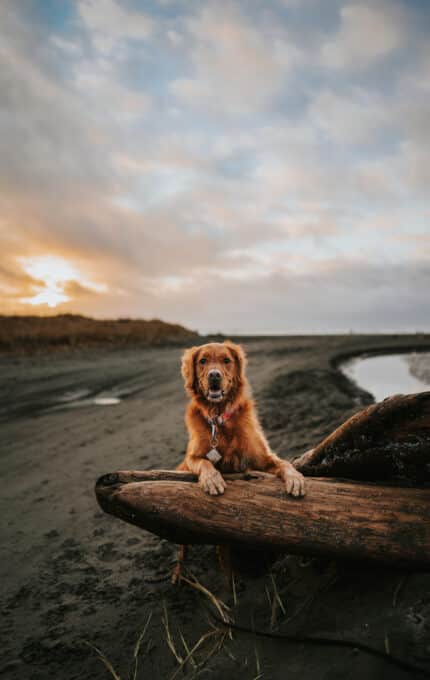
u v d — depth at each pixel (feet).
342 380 38.73
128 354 70.44
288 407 27.27
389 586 7.23
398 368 53.16
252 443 11.47
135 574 10.68
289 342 97.91
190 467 10.62
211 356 12.44
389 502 7.29
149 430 24.30
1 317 99.71
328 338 113.09
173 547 11.86
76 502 15.35
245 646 7.12
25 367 54.08
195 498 8.12
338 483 8.02
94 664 7.66
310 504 7.64
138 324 117.91
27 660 7.94
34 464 19.89
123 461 19.27
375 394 34.22
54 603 9.72
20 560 11.71
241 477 8.64
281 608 7.91
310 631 6.92
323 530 7.29
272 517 7.65
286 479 8.25
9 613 9.46
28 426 27.27
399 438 7.73
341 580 7.98
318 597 7.82
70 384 42.78
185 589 9.74
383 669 5.55
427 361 61.57
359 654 5.96
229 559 9.27
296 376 39.47
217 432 11.57
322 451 9.10
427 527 6.78
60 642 8.38
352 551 7.04
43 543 12.59
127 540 12.50
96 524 13.61
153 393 37.22
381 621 6.45
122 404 33.06
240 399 12.37
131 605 9.40
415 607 6.48
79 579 10.64
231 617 8.14
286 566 9.24
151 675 7.13
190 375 12.99
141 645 7.98
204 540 8.16
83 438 23.76
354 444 8.35
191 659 7.04
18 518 14.35
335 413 24.30
